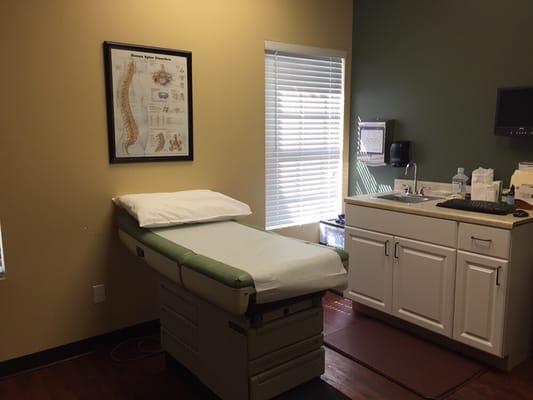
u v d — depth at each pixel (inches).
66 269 104.4
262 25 130.3
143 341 115.0
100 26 102.5
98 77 103.6
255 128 132.9
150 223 97.3
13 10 91.6
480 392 91.4
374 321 124.7
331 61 151.4
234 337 78.4
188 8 115.3
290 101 143.1
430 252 107.0
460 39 123.6
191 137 119.3
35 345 102.2
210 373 86.1
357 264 125.4
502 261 93.5
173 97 114.8
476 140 122.7
